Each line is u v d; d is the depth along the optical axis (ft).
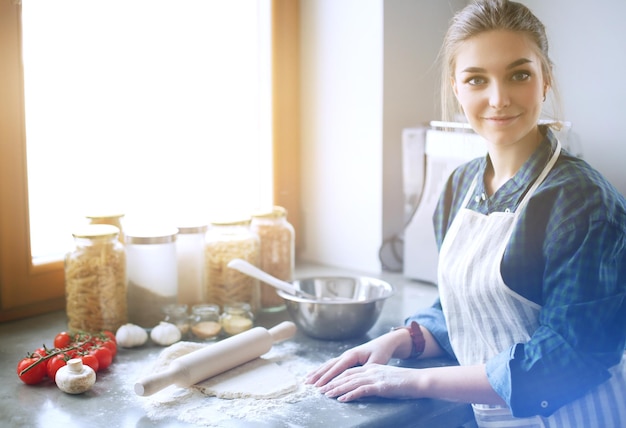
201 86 5.34
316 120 5.87
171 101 5.16
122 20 4.83
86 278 4.03
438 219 3.83
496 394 3.03
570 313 2.85
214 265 4.51
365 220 5.62
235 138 5.63
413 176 5.26
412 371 3.22
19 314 4.52
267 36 5.65
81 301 4.05
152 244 4.18
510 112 3.05
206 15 5.30
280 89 5.74
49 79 4.51
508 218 3.19
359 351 3.58
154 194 5.15
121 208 4.97
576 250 2.89
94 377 3.35
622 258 2.89
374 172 5.50
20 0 4.22
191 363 3.32
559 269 2.92
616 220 2.89
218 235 4.52
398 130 5.52
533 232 3.06
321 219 5.96
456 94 3.38
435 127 5.02
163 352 3.65
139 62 4.95
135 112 4.97
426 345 3.77
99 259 4.04
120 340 3.97
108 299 4.07
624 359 3.21
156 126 5.10
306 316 4.02
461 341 3.54
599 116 5.42
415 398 3.27
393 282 5.35
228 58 5.50
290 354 3.88
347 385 3.27
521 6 3.11
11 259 4.38
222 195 5.59
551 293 2.96
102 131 4.81
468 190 3.64
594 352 2.84
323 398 3.28
